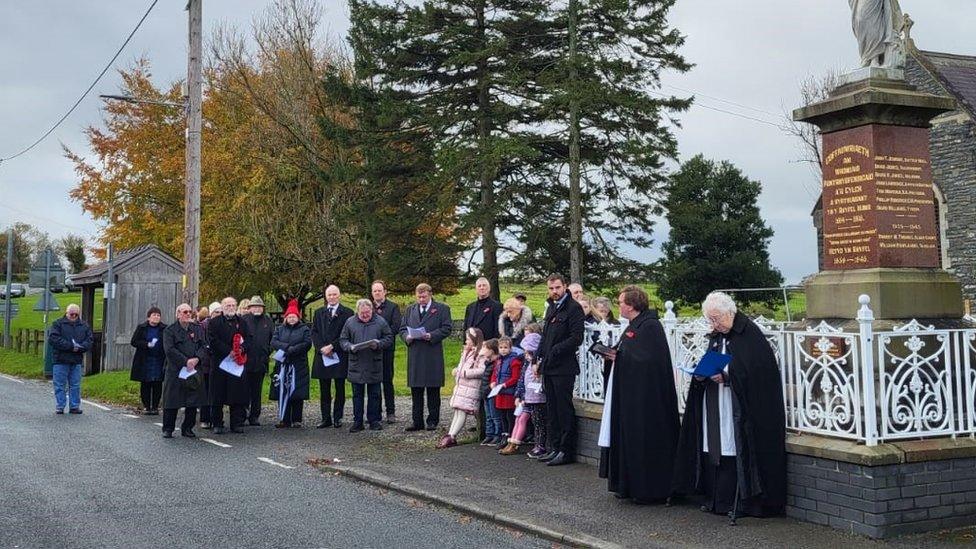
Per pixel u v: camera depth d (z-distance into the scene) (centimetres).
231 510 781
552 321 991
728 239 4694
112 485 890
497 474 936
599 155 2917
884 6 862
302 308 3594
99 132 3762
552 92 2634
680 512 752
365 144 3036
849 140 846
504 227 3052
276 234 3073
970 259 2372
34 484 890
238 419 1312
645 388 782
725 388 733
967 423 698
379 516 767
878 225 816
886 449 652
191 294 1642
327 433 1291
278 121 3269
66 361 1511
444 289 3334
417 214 2955
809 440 701
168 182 3644
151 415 1526
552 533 689
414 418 1281
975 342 734
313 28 3478
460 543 675
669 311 880
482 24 2947
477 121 2917
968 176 2381
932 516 662
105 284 2125
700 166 4906
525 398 1044
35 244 8438
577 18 2750
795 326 874
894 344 747
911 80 2572
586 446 988
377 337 1303
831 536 656
